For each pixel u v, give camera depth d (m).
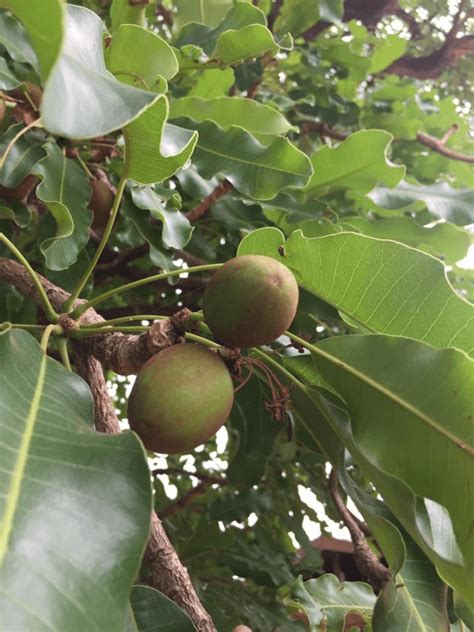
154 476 0.52
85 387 0.16
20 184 0.27
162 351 0.19
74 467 0.12
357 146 0.33
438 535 0.20
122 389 0.58
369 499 0.22
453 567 0.17
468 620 0.22
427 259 0.20
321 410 0.21
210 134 0.30
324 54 0.50
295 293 0.18
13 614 0.10
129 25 0.24
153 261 0.29
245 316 0.18
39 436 0.13
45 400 0.15
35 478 0.12
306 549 0.50
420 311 0.20
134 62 0.25
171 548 0.21
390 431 0.19
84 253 0.31
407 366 0.19
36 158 0.27
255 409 0.32
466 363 0.18
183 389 0.18
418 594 0.22
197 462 0.57
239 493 0.47
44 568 0.10
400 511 0.19
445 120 0.55
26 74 0.33
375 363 0.19
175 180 0.35
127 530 0.12
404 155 0.51
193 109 0.32
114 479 0.12
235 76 0.42
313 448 0.27
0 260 0.25
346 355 0.19
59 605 0.10
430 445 0.18
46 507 0.11
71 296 0.21
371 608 0.29
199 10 0.40
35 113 0.29
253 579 0.45
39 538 0.11
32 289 0.24
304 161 0.29
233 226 0.36
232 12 0.35
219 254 0.40
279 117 0.32
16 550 0.10
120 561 0.11
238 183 0.29
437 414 0.18
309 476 0.49
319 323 0.37
